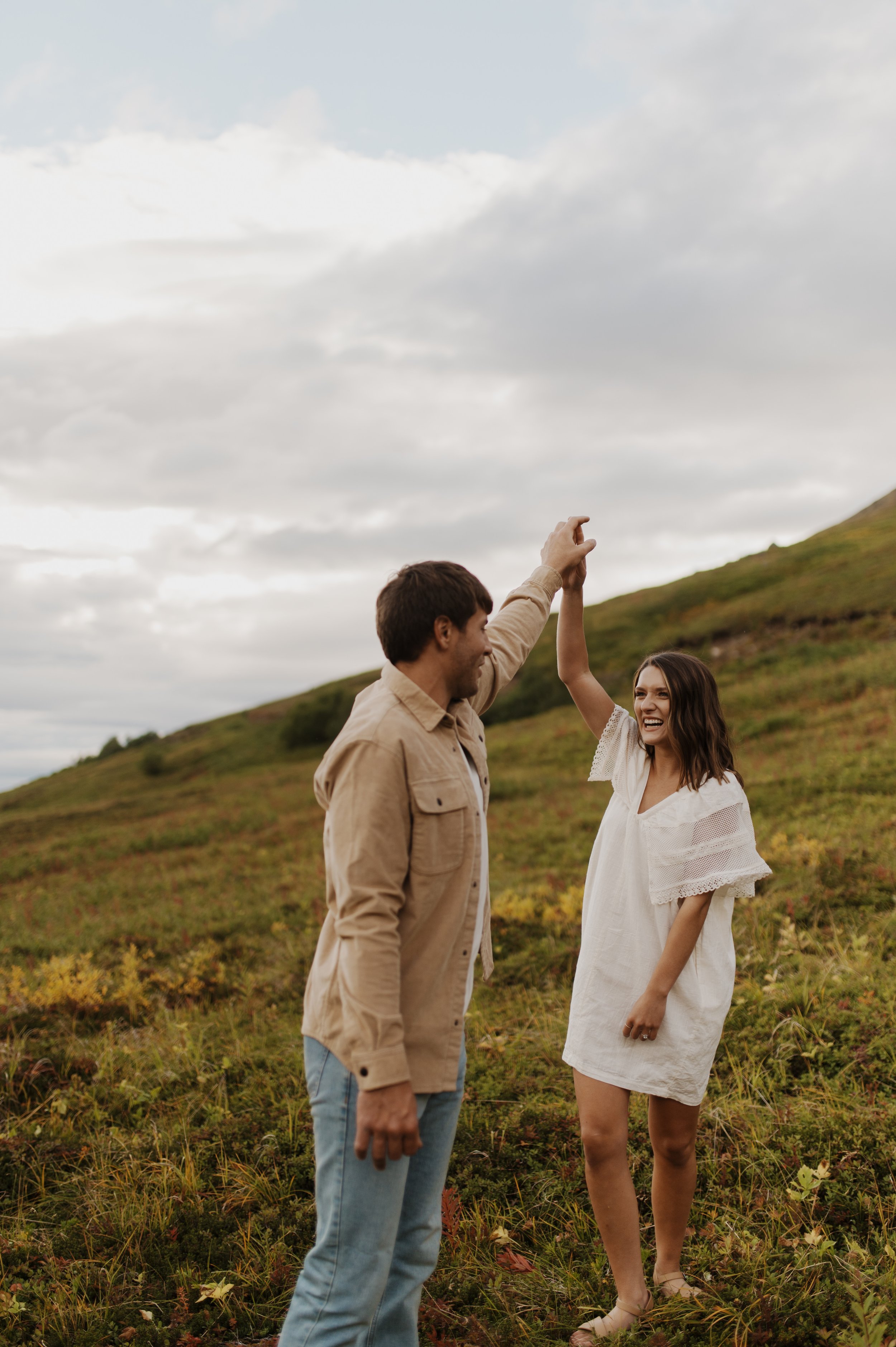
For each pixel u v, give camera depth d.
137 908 13.67
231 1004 6.52
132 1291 2.94
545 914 7.59
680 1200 2.59
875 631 31.52
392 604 2.06
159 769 49.41
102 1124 4.35
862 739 15.45
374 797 1.89
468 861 2.03
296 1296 2.00
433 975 2.00
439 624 2.04
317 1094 2.00
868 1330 2.08
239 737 53.22
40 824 32.38
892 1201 2.89
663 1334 2.27
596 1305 2.57
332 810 1.98
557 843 12.78
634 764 2.71
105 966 9.02
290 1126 3.88
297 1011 6.05
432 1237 2.11
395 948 1.87
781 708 22.05
